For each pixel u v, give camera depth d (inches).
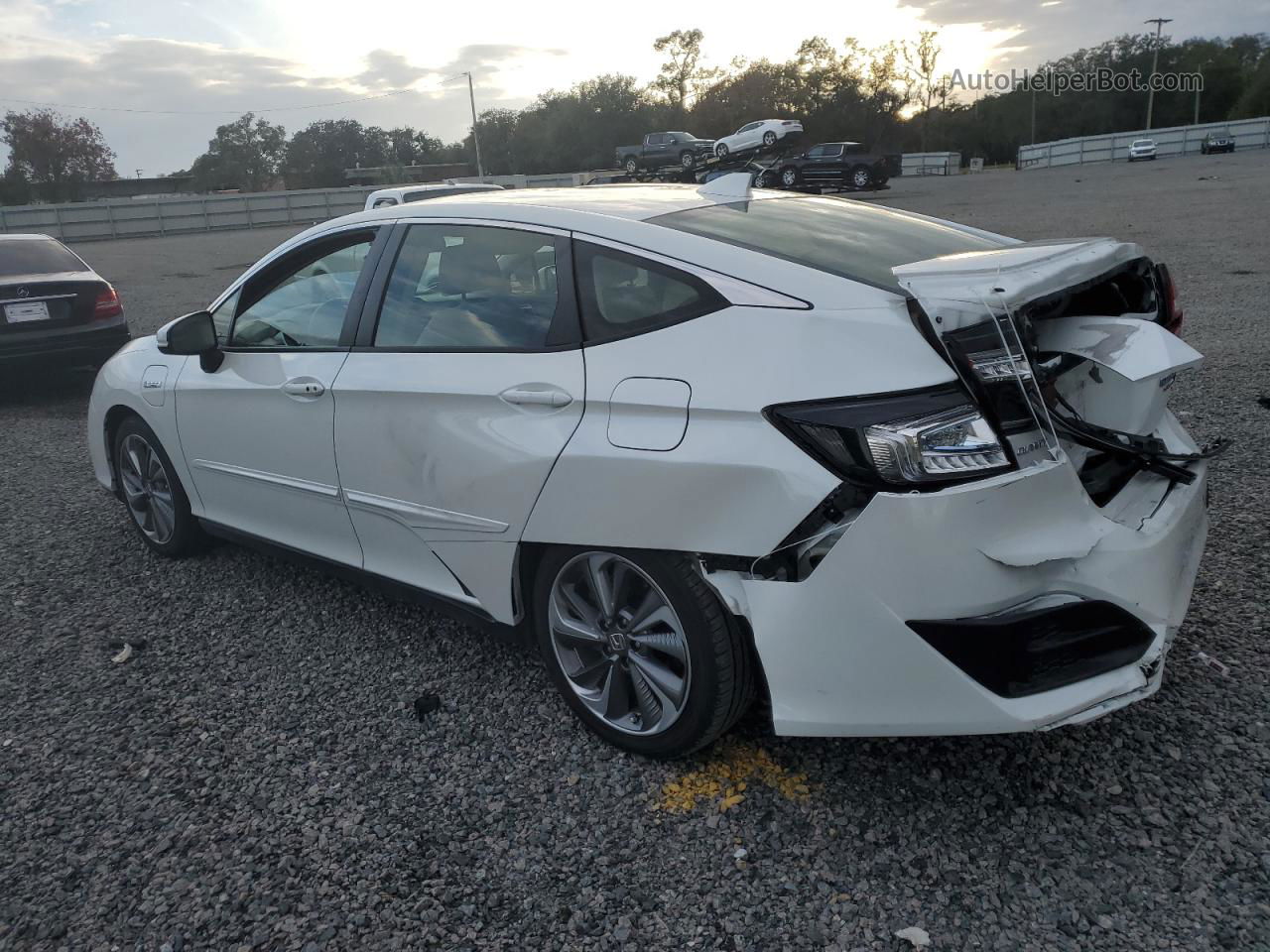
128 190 3521.2
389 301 132.1
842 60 3196.4
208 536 183.5
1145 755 106.5
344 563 143.9
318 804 108.7
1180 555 100.3
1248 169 1341.0
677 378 99.3
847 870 93.9
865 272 101.1
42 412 329.4
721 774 109.4
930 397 87.2
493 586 120.8
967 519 86.5
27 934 91.7
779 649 95.3
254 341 152.9
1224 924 83.8
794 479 90.7
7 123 3297.2
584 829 102.3
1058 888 89.5
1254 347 288.0
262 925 91.4
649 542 101.4
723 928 88.0
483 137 3486.7
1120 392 107.3
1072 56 3634.4
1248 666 121.3
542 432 109.3
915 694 90.5
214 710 130.0
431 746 119.0
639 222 112.8
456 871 97.3
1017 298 87.8
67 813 109.3
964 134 3538.4
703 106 3238.2
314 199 1812.3
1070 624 90.5
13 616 162.6
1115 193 1033.5
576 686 117.8
